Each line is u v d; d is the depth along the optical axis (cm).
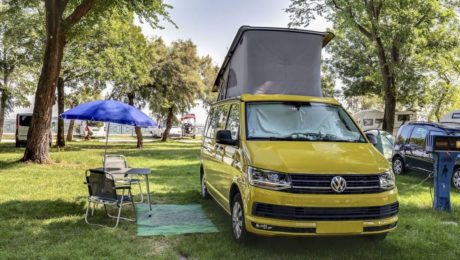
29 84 2462
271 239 538
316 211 443
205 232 586
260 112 579
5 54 2272
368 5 1900
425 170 1133
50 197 823
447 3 1981
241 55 754
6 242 521
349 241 540
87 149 2262
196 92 2872
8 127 4256
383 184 472
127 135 4684
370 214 457
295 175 450
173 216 686
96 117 659
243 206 483
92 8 1454
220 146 649
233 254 485
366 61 2822
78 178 1078
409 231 603
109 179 624
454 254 504
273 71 738
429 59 2025
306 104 608
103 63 2141
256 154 490
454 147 728
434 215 713
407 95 2459
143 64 2352
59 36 1362
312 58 763
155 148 2541
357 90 3000
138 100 2733
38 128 1393
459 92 2827
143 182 1048
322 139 550
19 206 734
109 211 715
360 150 516
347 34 2638
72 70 2191
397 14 1833
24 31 2016
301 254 487
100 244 518
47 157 1423
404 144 1245
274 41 745
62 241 529
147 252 495
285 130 557
